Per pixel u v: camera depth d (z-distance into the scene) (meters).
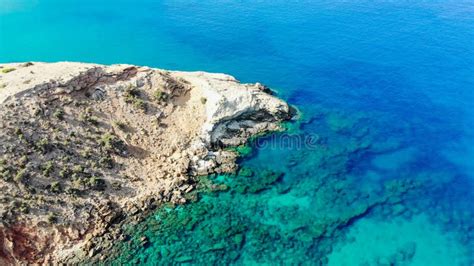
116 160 55.62
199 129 62.12
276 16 106.88
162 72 66.69
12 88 55.22
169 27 101.00
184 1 116.12
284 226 51.06
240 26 101.56
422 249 48.44
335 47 91.25
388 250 48.31
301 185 57.09
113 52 88.88
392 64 84.44
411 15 104.69
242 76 81.38
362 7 110.94
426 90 76.62
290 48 91.38
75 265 45.78
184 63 85.50
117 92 60.97
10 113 52.44
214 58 87.69
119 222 50.47
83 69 60.53
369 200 54.91
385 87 78.00
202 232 49.94
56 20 102.88
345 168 60.06
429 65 83.50
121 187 53.56
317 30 98.88
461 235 50.16
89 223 49.34
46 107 54.94
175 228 50.25
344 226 51.22
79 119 56.41
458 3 111.69
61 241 47.44
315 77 81.44
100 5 113.19
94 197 51.53
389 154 62.66
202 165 58.50
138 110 61.06
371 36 95.00
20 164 49.66
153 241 48.62
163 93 63.22
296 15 107.25
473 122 68.75
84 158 53.84
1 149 49.81
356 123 69.06
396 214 52.88
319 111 71.88
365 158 61.91
